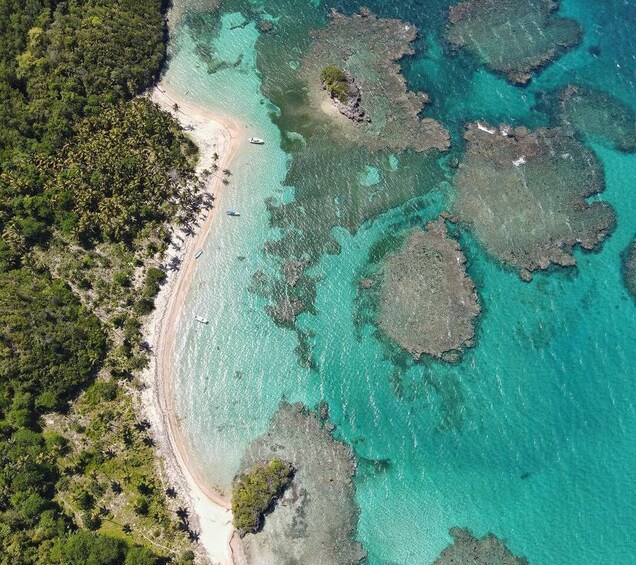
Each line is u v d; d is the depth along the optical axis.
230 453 57.88
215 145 75.00
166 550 51.97
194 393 60.38
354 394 61.69
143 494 54.00
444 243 69.62
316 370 62.62
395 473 58.50
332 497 56.59
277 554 53.72
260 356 62.91
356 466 58.41
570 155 76.56
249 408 60.25
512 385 62.94
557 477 58.97
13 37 75.50
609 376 63.75
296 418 60.12
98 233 66.44
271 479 55.44
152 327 62.88
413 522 56.34
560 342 65.25
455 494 57.88
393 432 60.22
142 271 65.38
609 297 67.81
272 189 72.44
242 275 66.88
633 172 75.62
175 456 56.88
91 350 59.31
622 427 61.34
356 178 73.88
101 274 64.44
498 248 69.81
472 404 61.94
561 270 69.12
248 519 53.28
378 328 64.94
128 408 58.06
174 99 78.69
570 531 56.44
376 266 68.25
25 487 51.59
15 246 63.81
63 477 53.81
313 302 66.00
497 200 72.75
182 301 64.75
